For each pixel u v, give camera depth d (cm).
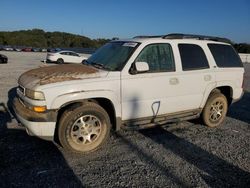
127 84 458
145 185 353
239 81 633
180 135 546
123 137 516
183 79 526
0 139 473
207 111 592
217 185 362
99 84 432
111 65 476
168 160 428
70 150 428
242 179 382
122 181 360
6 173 364
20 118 426
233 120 679
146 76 477
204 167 411
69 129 420
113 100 448
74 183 349
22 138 481
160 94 500
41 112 397
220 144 508
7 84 1030
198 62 557
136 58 470
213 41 604
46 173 370
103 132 451
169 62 512
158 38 514
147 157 435
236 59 637
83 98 420
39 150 438
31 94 402
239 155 462
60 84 407
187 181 368
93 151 445
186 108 551
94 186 345
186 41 548
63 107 428
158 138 522
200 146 493
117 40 556
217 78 586
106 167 396
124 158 428
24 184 341
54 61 2534
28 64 2120
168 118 536
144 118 498
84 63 534
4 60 2091
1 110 647
